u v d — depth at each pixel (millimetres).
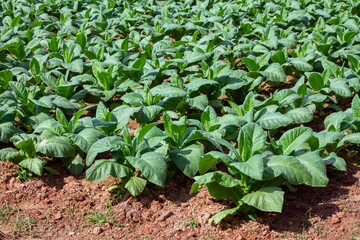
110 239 4496
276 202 4223
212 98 7398
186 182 5461
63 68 8500
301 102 6820
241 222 4641
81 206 5027
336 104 7910
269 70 7824
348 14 12148
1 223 4742
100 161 4895
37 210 4965
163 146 5281
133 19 11852
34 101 6250
